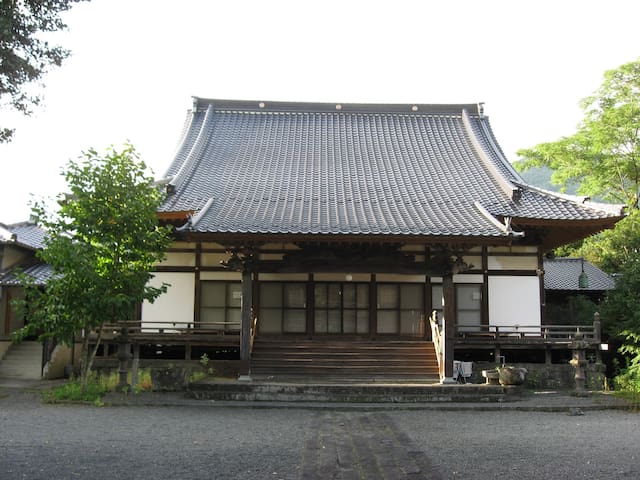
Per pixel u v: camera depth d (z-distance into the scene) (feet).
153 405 51.08
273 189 75.41
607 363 74.74
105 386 58.23
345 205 69.56
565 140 123.85
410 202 71.77
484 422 44.45
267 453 32.30
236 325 70.28
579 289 88.74
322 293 73.26
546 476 27.63
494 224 61.26
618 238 95.96
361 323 72.84
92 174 52.65
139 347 66.59
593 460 30.91
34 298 54.49
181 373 61.82
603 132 113.80
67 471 27.50
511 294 73.77
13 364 77.36
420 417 46.80
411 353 65.57
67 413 46.34
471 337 68.74
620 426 42.78
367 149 91.20
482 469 28.89
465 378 64.23
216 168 83.05
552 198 74.84
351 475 27.81
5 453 31.12
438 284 73.51
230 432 38.83
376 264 59.21
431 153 90.53
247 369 58.75
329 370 62.49
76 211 52.31
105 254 52.44
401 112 100.83
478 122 99.14
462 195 75.51
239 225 58.39
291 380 60.29
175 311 72.74
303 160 86.63
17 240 82.17
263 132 95.20
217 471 28.12
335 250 60.18
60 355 78.79
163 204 69.77
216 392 54.44
